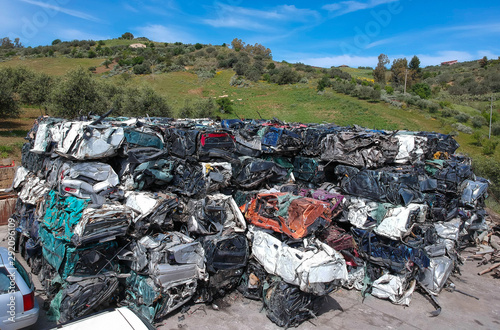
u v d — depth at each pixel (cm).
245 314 710
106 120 982
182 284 673
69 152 716
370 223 859
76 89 2186
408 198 834
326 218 745
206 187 772
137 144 762
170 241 702
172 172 812
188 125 971
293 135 1003
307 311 689
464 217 1083
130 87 3022
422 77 7488
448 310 795
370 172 880
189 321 670
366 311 766
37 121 1009
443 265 859
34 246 792
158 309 651
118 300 703
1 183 1384
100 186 696
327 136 991
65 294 612
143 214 684
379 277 843
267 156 1005
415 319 746
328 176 1027
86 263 638
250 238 786
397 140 982
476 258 1145
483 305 830
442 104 4938
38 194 841
